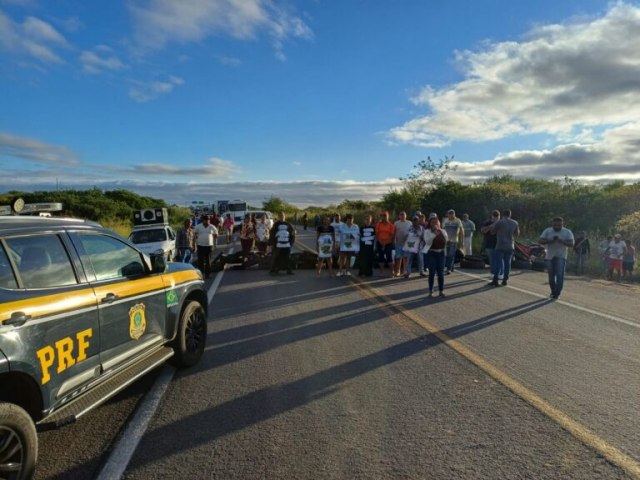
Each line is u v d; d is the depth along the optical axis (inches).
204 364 223.0
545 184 1059.9
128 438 149.4
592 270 593.6
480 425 155.7
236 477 127.3
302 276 526.9
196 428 156.4
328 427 156.0
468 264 589.6
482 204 1045.8
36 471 130.7
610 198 816.3
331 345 250.8
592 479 124.0
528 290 421.1
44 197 1560.0
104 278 160.4
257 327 293.3
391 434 150.4
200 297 234.5
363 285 453.7
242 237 706.8
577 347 242.5
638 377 198.5
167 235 679.1
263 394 185.0
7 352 113.6
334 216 542.9
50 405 127.3
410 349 241.3
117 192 2209.6
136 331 173.3
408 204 1334.9
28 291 126.4
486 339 258.1
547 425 155.1
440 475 126.7
